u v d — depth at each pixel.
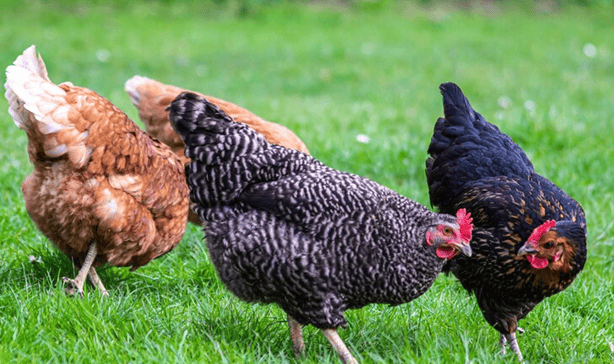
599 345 2.47
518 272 2.39
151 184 2.52
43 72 2.45
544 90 5.43
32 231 2.75
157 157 2.54
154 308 2.46
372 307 2.53
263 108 4.53
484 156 2.58
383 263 2.29
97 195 2.45
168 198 2.55
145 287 2.60
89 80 5.22
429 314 2.51
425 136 3.87
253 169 2.33
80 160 2.42
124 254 2.53
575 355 2.42
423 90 5.46
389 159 3.36
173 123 2.36
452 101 2.68
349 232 2.28
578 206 2.51
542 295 2.40
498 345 2.45
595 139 3.77
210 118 2.36
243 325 2.43
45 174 2.44
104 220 2.46
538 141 3.71
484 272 2.42
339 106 4.74
